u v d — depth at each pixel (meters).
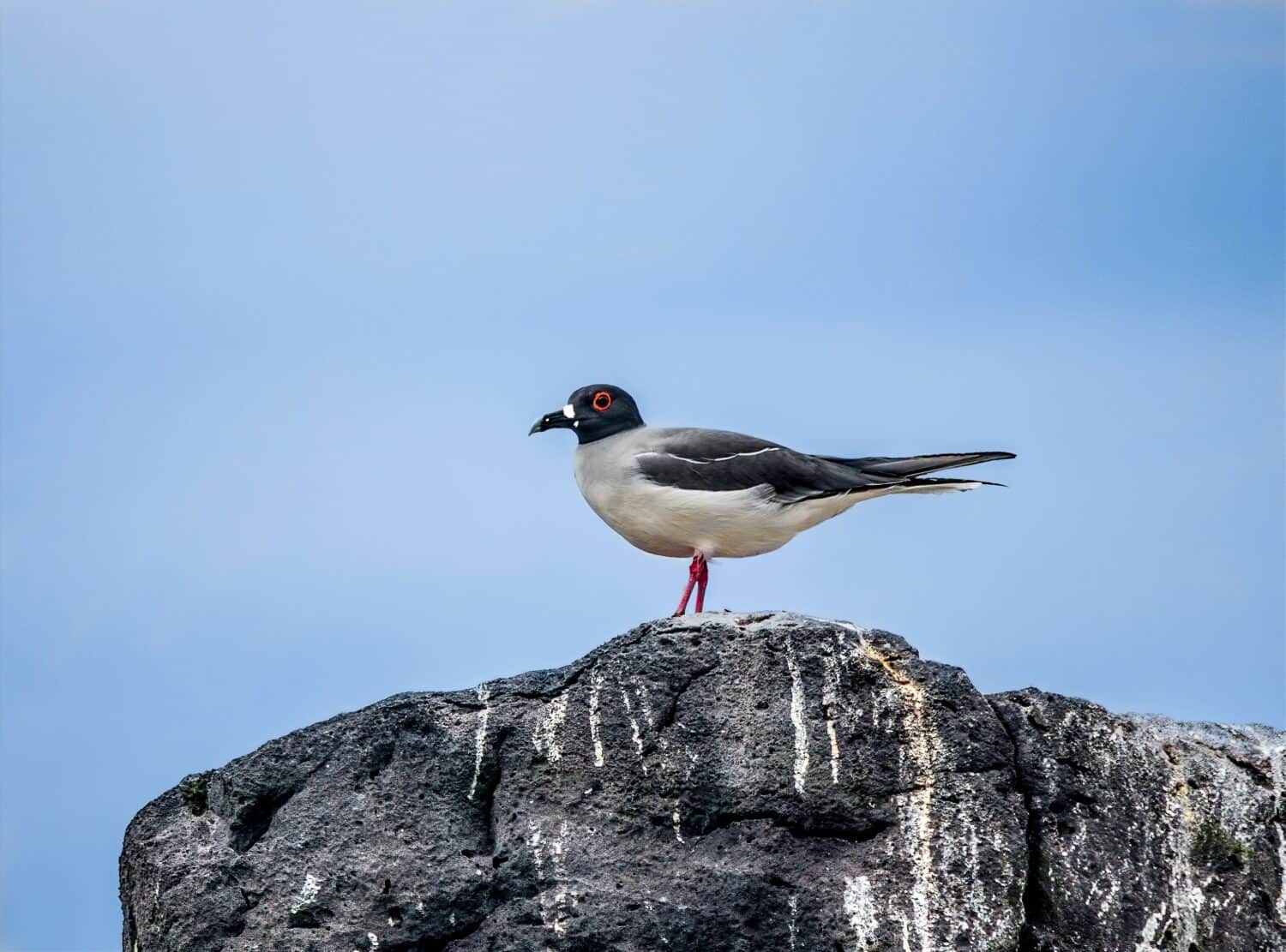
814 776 14.31
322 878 14.67
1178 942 14.31
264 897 14.73
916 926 13.94
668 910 14.18
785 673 14.55
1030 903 14.28
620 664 14.84
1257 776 14.87
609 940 14.20
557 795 14.78
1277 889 14.55
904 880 14.06
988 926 13.89
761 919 14.09
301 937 14.57
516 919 14.44
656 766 14.58
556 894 14.41
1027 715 14.66
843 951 13.99
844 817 14.27
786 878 14.18
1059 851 14.33
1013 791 14.29
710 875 14.26
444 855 14.73
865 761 14.29
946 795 14.20
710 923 14.12
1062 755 14.60
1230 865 14.61
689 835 14.53
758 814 14.40
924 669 14.45
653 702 14.67
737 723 14.55
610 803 14.66
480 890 14.57
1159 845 14.53
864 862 14.20
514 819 14.76
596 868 14.47
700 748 14.53
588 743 14.77
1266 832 14.66
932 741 14.29
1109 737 14.75
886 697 14.38
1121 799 14.58
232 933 14.74
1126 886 14.34
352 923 14.57
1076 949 14.18
